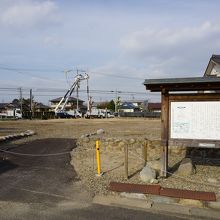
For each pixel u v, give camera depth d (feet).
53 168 32.96
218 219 19.85
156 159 37.81
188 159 31.45
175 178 28.37
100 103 378.12
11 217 19.43
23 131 74.90
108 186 26.27
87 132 72.74
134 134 63.41
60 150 45.19
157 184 26.40
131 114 218.18
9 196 23.41
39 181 27.66
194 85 27.22
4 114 232.94
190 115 27.71
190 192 23.99
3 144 49.62
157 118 176.45
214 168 33.09
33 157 39.32
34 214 20.01
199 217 20.12
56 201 22.57
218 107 27.12
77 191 24.97
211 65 55.52
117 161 37.35
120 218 19.63
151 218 19.76
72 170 32.12
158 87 28.17
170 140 28.14
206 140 27.27
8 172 30.81
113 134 63.77
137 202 22.65
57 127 92.17
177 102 28.02
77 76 230.27
